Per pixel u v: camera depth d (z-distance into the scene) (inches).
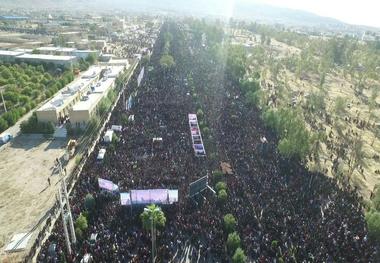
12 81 4471.0
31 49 6653.5
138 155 2536.9
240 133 2955.2
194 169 2349.9
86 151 2748.5
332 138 3176.7
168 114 3312.0
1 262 1670.8
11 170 2497.5
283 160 2534.5
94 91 3909.9
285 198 2043.6
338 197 2146.9
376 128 3533.5
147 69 5187.0
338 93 4923.7
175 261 1656.0
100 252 1612.9
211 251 1694.1
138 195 1955.0
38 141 2992.1
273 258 1620.3
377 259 1652.3
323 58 6269.7
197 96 3848.4
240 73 4781.0
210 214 1889.8
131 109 3435.0
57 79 4694.9
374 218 1761.8
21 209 2063.2
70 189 2231.8
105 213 1897.1
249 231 1761.8
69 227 1756.9
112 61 6043.3
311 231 1780.3
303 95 4630.9
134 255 1624.0
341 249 1674.5
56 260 1590.8
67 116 3521.2
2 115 3309.5
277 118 3024.1
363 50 7140.8
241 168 2389.3
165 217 1838.1
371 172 2637.8
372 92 4598.9
